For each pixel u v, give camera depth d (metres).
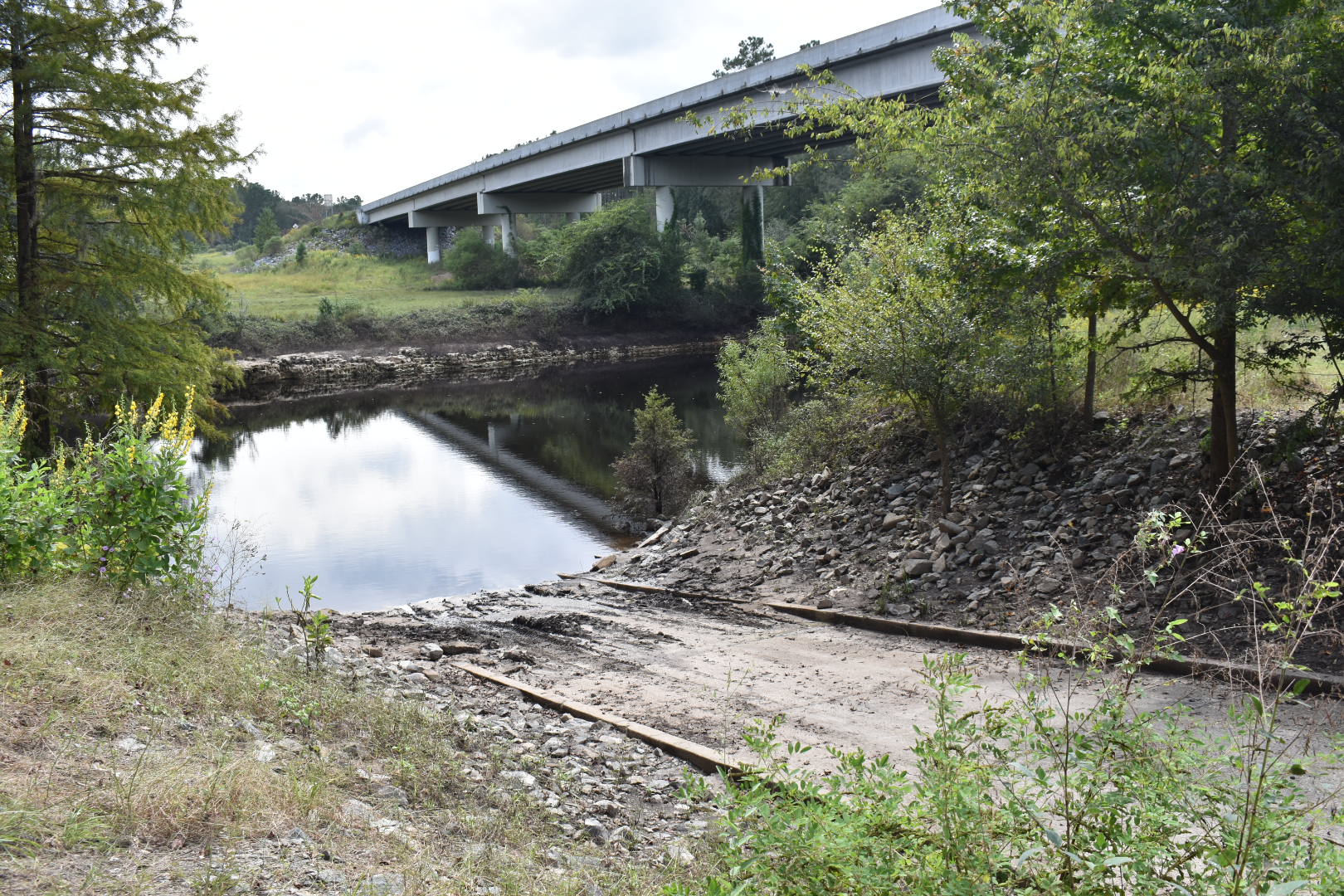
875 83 36.97
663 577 14.55
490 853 4.30
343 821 4.36
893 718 7.63
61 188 18.69
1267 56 8.08
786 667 9.47
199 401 20.22
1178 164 8.57
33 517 7.57
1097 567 10.16
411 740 6.09
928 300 12.97
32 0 18.08
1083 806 3.22
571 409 38.84
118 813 3.77
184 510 8.41
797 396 25.25
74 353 18.17
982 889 2.93
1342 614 7.81
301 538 19.25
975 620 10.17
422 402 44.12
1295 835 2.97
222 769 4.43
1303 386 11.99
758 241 70.81
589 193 90.44
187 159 19.23
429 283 84.12
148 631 6.90
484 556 17.73
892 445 16.03
